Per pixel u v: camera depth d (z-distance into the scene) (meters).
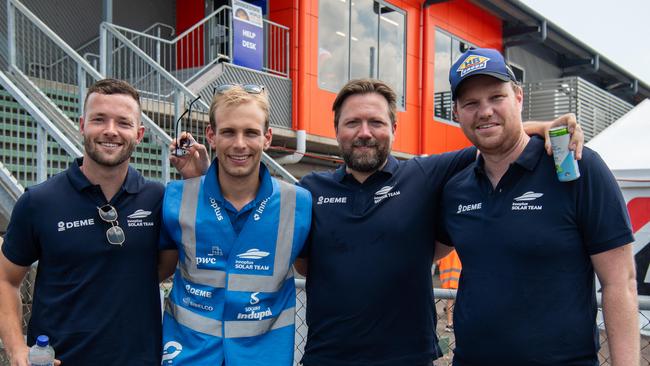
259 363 2.47
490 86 2.22
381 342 2.47
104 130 2.44
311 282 2.65
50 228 2.44
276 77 10.54
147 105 7.93
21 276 2.53
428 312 2.59
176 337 2.52
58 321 2.41
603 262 2.08
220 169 2.58
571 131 2.10
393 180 2.64
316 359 2.55
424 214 2.59
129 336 2.44
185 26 12.33
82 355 2.38
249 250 2.53
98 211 2.48
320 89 11.38
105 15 9.98
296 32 11.01
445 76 14.97
